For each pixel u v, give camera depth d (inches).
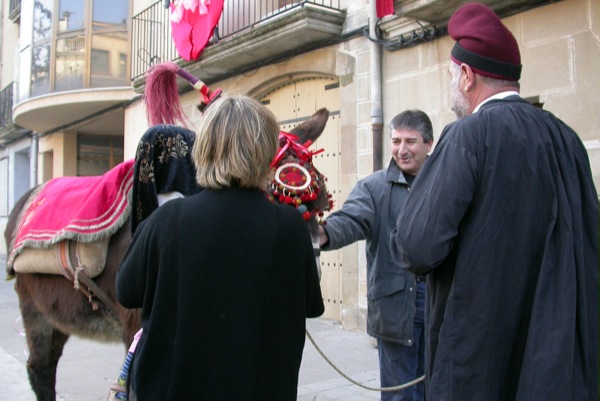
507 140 66.1
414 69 230.4
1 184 758.5
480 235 64.9
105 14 482.9
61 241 110.7
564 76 184.1
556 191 65.8
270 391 65.8
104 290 108.9
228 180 66.6
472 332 63.7
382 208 111.0
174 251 64.6
